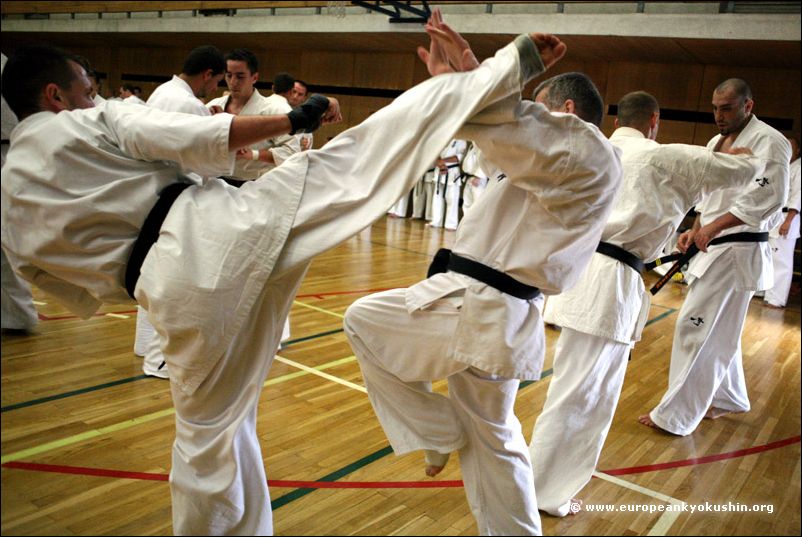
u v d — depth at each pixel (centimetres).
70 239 168
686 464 301
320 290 587
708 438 337
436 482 259
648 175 248
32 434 271
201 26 1262
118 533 207
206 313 165
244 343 179
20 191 167
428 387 211
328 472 261
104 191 168
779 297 723
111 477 242
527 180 172
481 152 196
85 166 169
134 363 364
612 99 1067
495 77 159
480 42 1005
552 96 224
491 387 191
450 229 1083
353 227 170
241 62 379
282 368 383
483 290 183
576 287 246
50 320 431
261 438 287
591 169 169
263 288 173
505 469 199
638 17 834
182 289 164
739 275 325
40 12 1441
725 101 320
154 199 175
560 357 252
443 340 192
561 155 166
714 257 328
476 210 190
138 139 170
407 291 201
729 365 342
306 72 1371
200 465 180
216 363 173
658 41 855
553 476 245
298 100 504
